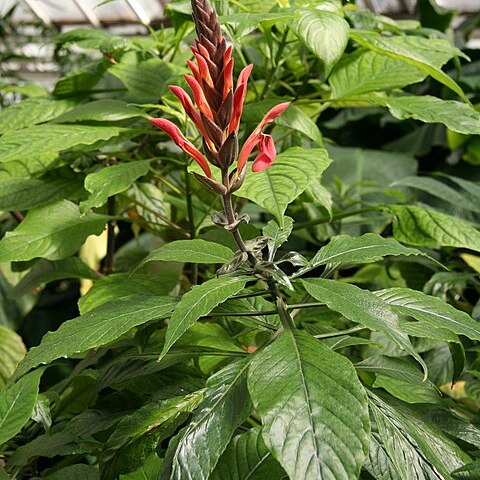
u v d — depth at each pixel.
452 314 0.38
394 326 0.33
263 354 0.33
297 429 0.29
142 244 0.91
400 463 0.34
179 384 0.41
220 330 0.51
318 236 0.79
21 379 0.42
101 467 0.40
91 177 0.49
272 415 0.30
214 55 0.33
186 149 0.34
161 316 0.38
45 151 0.49
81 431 0.44
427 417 0.42
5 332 0.72
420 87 1.16
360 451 0.29
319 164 0.41
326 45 0.47
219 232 0.57
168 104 0.57
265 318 0.46
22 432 0.50
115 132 0.53
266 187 0.39
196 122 0.33
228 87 0.33
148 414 0.37
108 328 0.36
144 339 0.48
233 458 0.37
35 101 0.62
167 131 0.34
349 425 0.30
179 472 0.32
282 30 0.60
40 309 0.99
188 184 0.60
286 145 0.70
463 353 0.43
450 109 0.53
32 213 0.56
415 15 1.35
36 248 0.53
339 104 0.64
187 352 0.43
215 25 0.33
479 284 0.71
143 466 0.40
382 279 0.79
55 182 0.59
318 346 0.34
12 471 0.43
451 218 0.56
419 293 0.40
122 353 0.51
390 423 0.35
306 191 0.53
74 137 0.51
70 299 1.01
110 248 0.70
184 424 0.41
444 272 0.69
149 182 0.73
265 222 0.96
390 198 0.92
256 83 0.71
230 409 0.34
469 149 1.06
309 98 0.69
